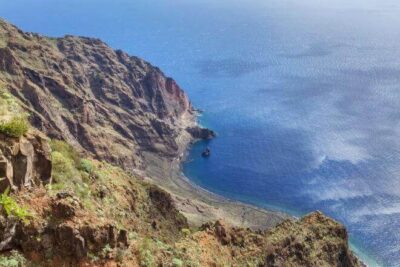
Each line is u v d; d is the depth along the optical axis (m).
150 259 32.97
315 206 170.25
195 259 44.06
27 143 28.31
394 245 143.25
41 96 157.62
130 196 49.62
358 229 152.88
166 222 57.00
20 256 25.30
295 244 66.75
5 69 155.25
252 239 60.47
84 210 29.75
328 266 67.50
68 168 34.44
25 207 26.75
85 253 27.73
